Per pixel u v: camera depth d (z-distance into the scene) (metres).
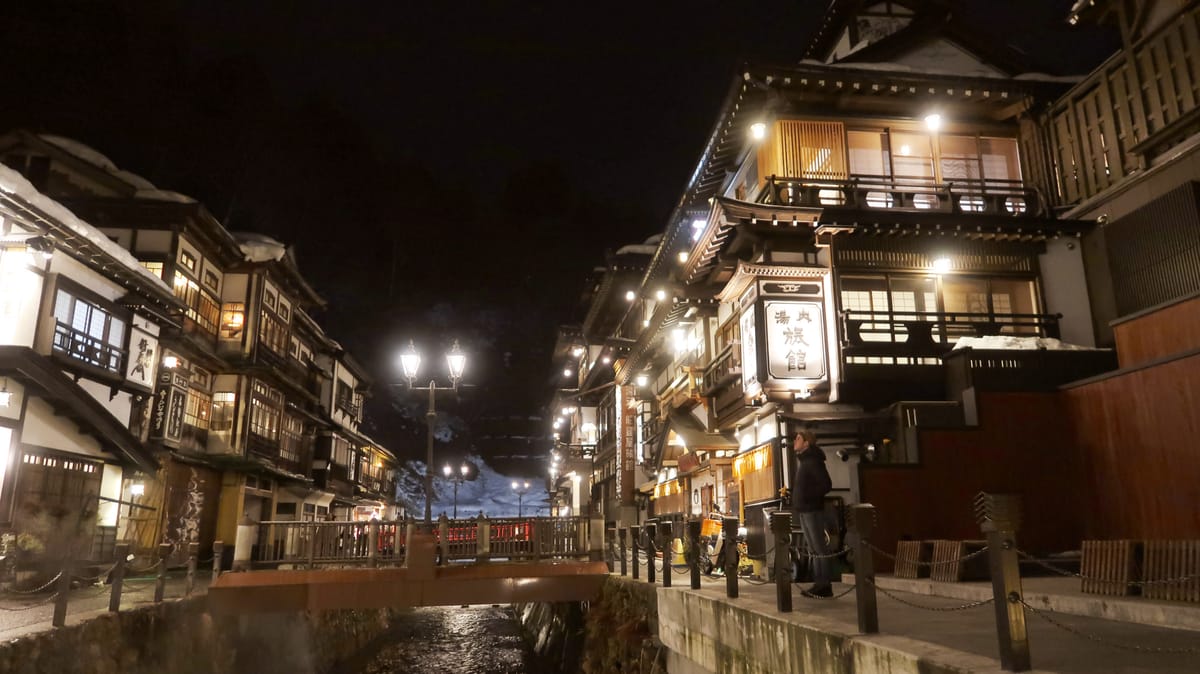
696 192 25.42
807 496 9.44
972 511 14.46
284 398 34.22
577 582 16.45
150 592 16.28
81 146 28.06
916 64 23.17
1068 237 19.17
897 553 13.12
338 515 45.47
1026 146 21.22
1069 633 6.32
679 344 27.27
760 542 13.55
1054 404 15.23
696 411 23.69
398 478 68.25
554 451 58.16
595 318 43.28
